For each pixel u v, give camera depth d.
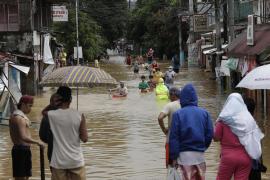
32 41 39.78
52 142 10.59
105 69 74.25
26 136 11.95
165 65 80.88
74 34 78.31
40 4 45.72
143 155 17.39
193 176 10.55
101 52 92.69
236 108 10.70
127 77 57.75
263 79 12.76
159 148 18.48
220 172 10.80
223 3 46.59
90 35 80.94
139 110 29.31
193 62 76.12
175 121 10.59
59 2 52.06
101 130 22.64
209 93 38.06
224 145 10.77
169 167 10.90
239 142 10.63
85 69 13.06
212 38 65.12
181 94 10.82
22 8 39.59
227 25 46.69
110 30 116.62
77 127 10.59
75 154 10.58
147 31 112.12
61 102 10.70
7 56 30.88
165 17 98.81
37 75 41.41
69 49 78.31
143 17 116.38
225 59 39.41
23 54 39.69
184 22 86.38
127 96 37.44
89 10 113.44
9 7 39.81
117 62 100.25
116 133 21.80
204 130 10.64
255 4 39.44
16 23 39.84
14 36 39.78
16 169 12.19
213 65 51.81
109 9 117.06
